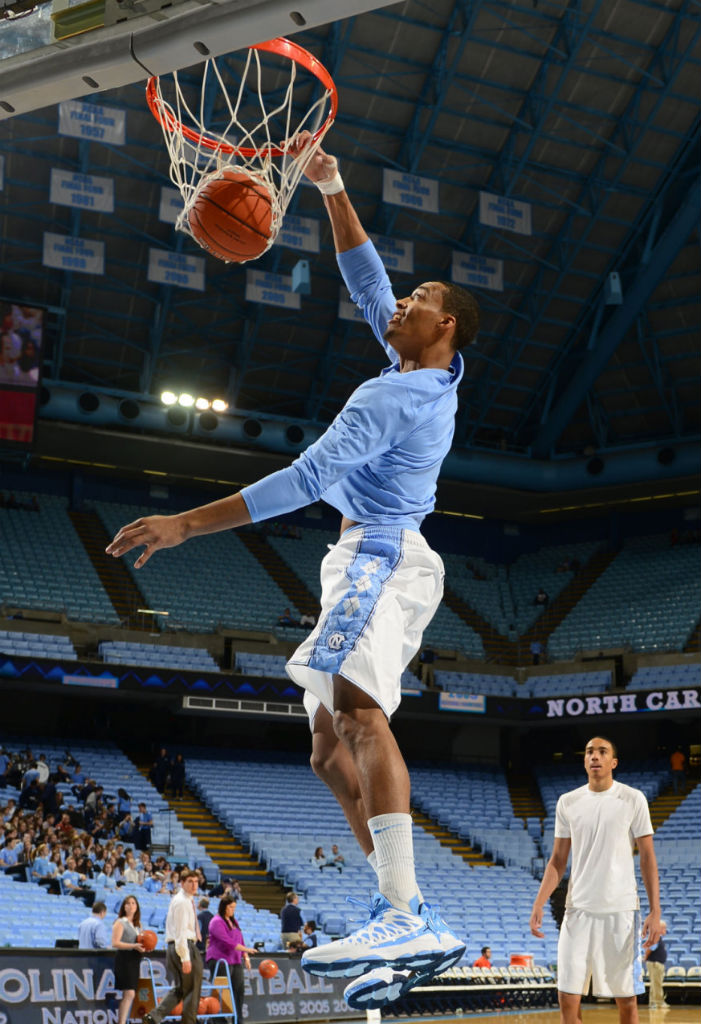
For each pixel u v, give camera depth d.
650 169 28.16
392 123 26.75
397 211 28.08
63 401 28.53
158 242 27.05
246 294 27.62
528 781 31.19
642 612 31.73
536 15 24.92
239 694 26.34
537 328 31.66
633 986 5.52
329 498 2.52
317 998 14.52
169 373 30.94
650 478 32.38
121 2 3.79
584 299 30.91
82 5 3.89
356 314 29.70
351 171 27.47
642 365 32.12
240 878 22.91
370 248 3.27
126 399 29.22
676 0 24.80
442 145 27.30
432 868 24.89
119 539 2.15
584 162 28.08
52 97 4.11
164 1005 10.75
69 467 32.44
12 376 25.48
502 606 34.31
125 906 11.23
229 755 28.58
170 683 25.69
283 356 31.39
